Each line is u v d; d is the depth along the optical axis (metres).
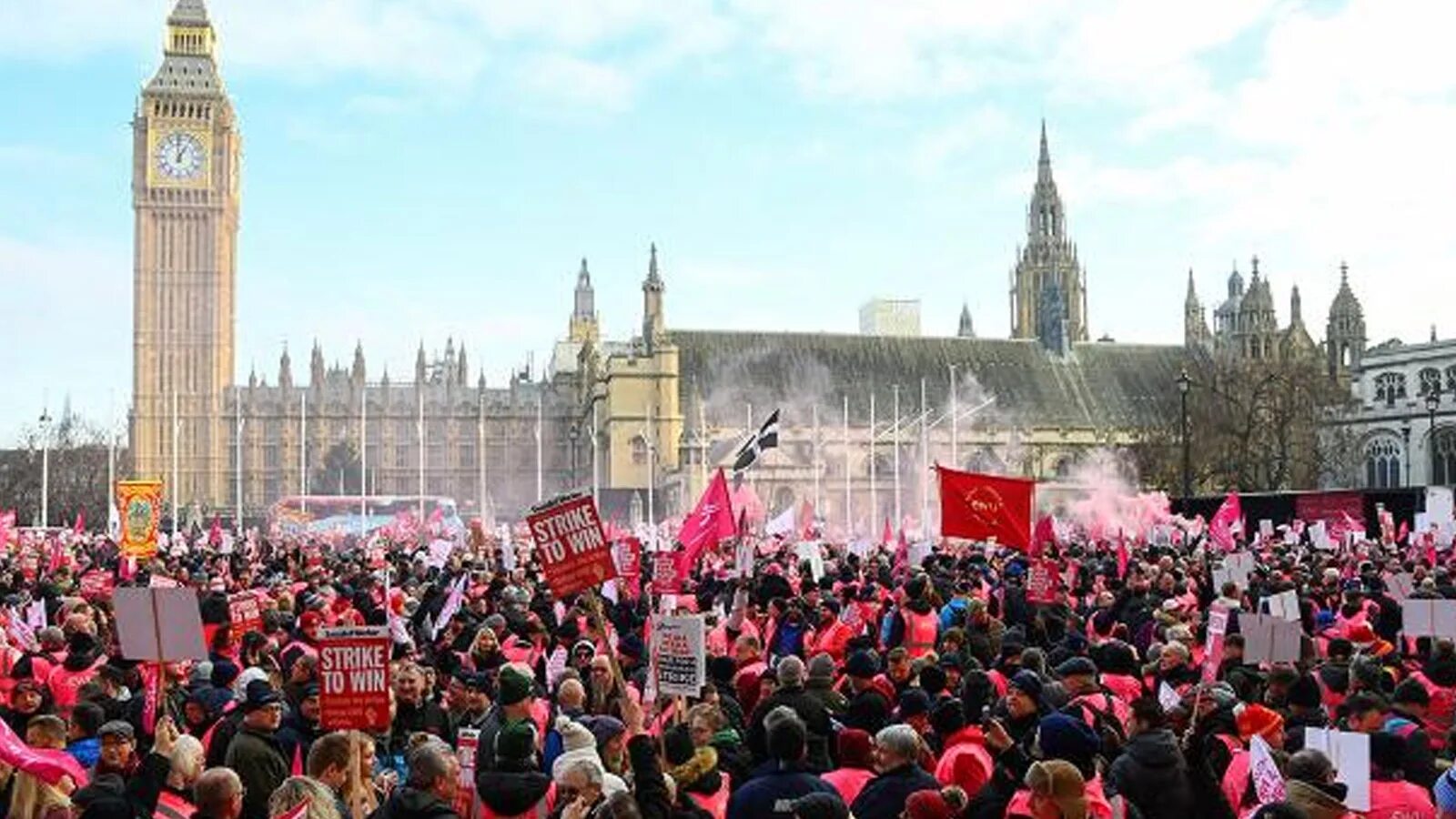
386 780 15.48
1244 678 18.22
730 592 32.16
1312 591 31.89
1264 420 138.25
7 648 21.12
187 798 13.02
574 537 16.25
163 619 15.98
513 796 12.80
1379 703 15.16
